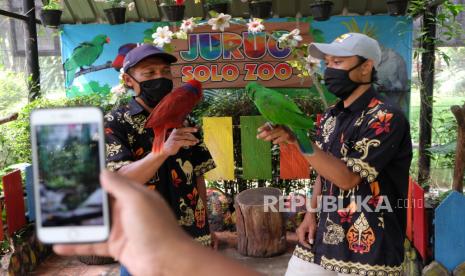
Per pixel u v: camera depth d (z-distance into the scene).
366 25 5.01
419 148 4.28
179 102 1.85
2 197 3.66
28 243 3.87
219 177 4.14
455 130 4.10
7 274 3.53
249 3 4.94
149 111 2.14
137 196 0.69
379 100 2.04
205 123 4.11
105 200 0.76
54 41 5.92
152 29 5.21
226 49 4.95
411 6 4.48
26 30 4.69
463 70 5.99
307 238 2.30
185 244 0.69
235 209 4.41
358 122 2.03
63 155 0.77
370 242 1.99
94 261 4.04
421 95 4.25
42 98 4.46
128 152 2.06
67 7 5.09
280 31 4.86
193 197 2.21
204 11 5.30
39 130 0.79
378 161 1.91
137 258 0.69
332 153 2.11
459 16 5.08
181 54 4.98
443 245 3.04
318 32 5.09
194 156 2.30
